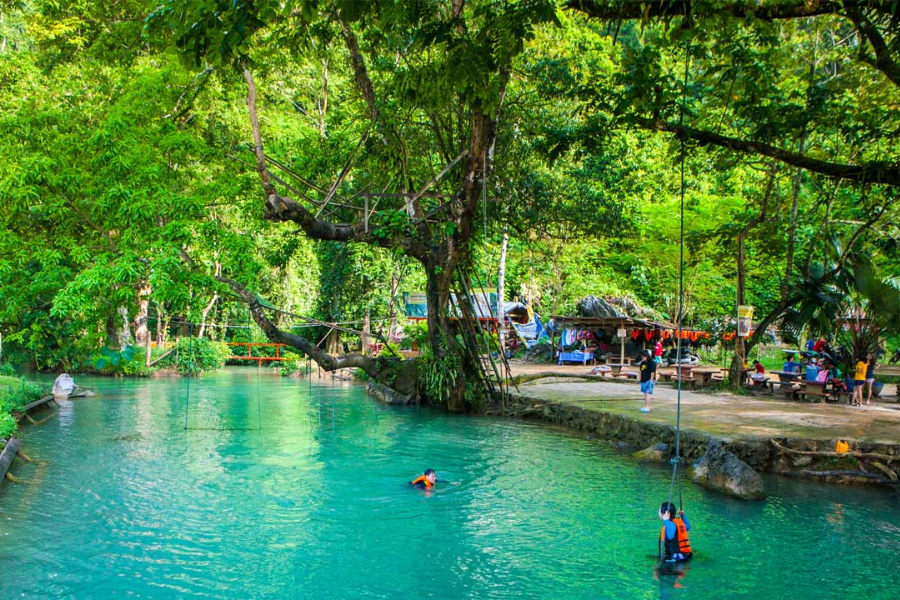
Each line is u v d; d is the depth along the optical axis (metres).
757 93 13.89
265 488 11.46
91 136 15.84
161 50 17.92
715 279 35.91
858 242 21.41
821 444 12.39
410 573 7.90
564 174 22.48
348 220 21.41
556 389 21.38
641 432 14.74
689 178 28.42
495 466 13.09
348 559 8.32
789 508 10.31
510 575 7.82
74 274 17.44
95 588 7.39
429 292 19.77
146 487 11.48
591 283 38.25
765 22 11.07
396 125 18.47
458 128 19.36
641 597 7.25
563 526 9.54
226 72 18.34
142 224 15.33
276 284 36.25
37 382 26.62
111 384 27.84
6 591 7.27
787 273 21.05
